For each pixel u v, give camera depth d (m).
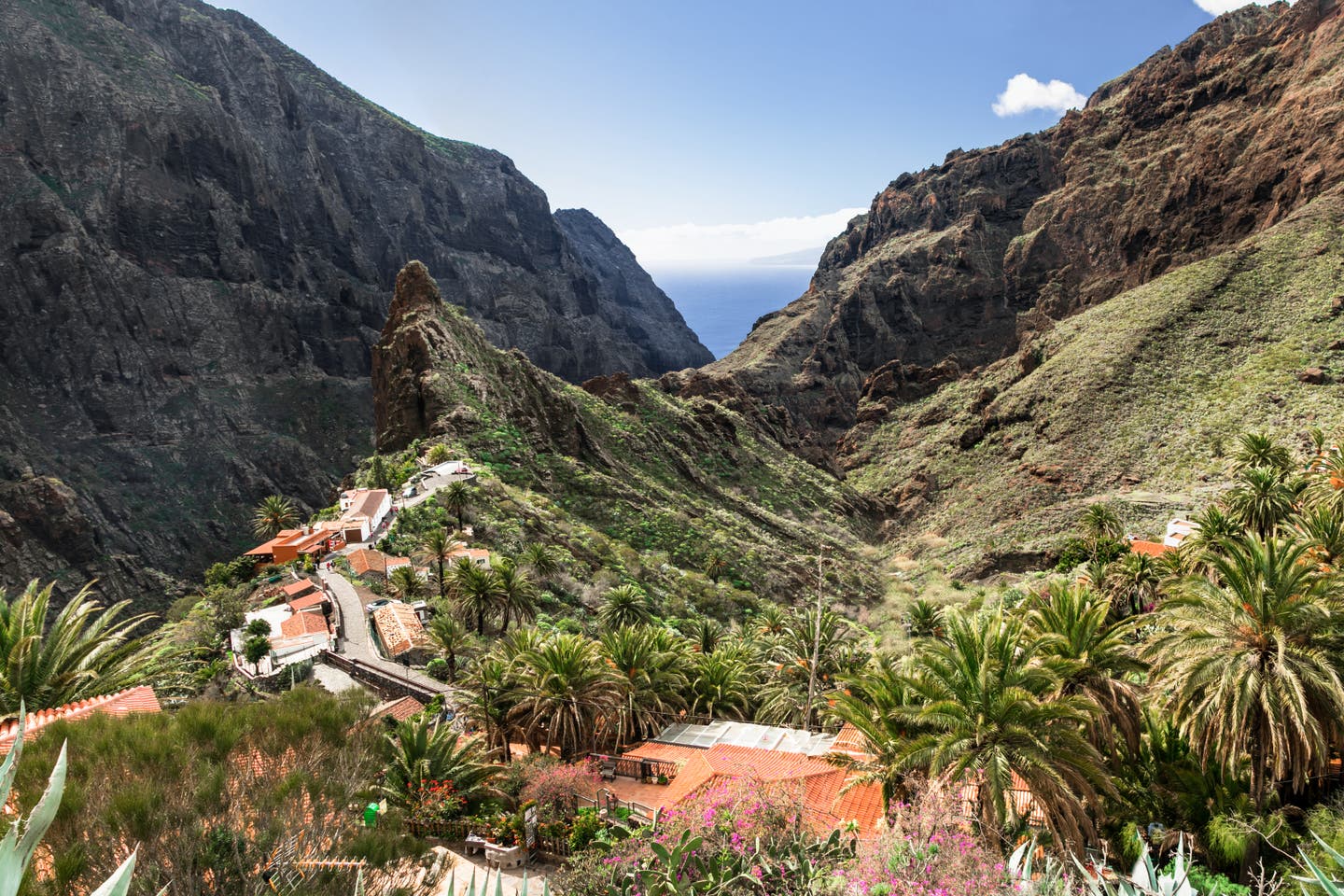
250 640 57.16
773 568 131.25
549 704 35.19
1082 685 25.30
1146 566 58.34
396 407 146.75
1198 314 188.38
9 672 24.80
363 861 11.48
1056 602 27.42
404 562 84.25
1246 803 21.98
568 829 24.38
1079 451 166.75
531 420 156.25
